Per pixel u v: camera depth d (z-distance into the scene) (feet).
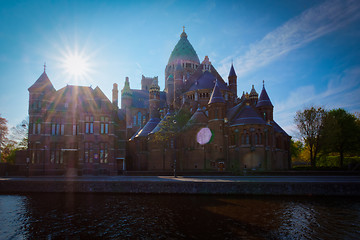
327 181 124.26
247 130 205.36
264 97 248.73
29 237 69.92
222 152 216.13
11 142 274.16
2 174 195.42
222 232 71.46
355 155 275.18
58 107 211.82
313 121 237.04
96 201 112.57
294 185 119.85
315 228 74.23
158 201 110.93
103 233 72.23
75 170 203.82
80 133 200.03
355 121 265.95
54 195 128.77
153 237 68.69
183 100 271.49
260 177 160.97
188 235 69.72
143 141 256.93
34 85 209.87
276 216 86.22
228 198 115.55
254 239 66.39
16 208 101.19
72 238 69.00
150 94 318.24
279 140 244.42
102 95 210.38
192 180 134.10
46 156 201.87
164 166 229.45
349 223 78.64
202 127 228.84
